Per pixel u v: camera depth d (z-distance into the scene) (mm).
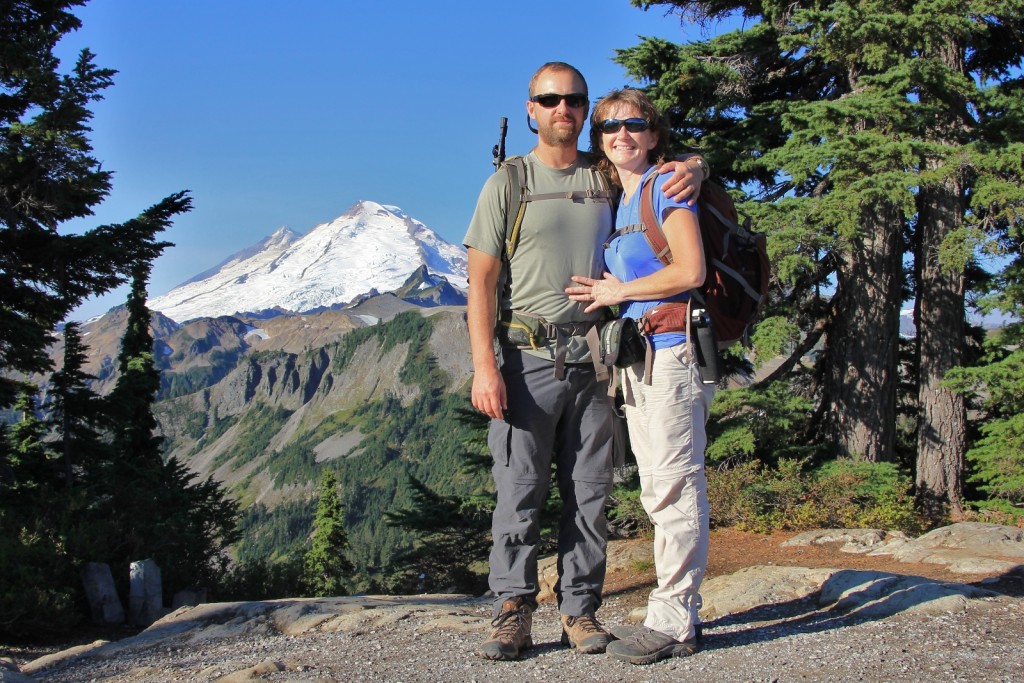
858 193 11125
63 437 24375
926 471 13555
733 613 4668
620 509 11000
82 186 16094
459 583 15859
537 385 3508
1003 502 12836
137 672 4148
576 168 3613
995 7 11641
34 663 5023
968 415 16250
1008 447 12836
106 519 11969
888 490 11219
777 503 9555
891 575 4684
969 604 4129
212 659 4445
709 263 3393
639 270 3412
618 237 3484
